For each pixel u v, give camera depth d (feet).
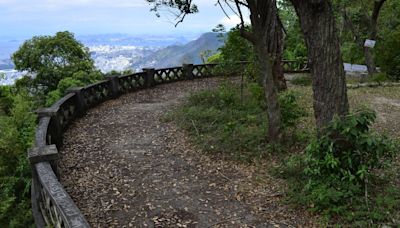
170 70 51.72
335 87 14.85
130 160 19.97
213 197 15.20
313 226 12.35
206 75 55.67
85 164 19.38
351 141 13.74
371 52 52.70
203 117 27.27
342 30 58.54
